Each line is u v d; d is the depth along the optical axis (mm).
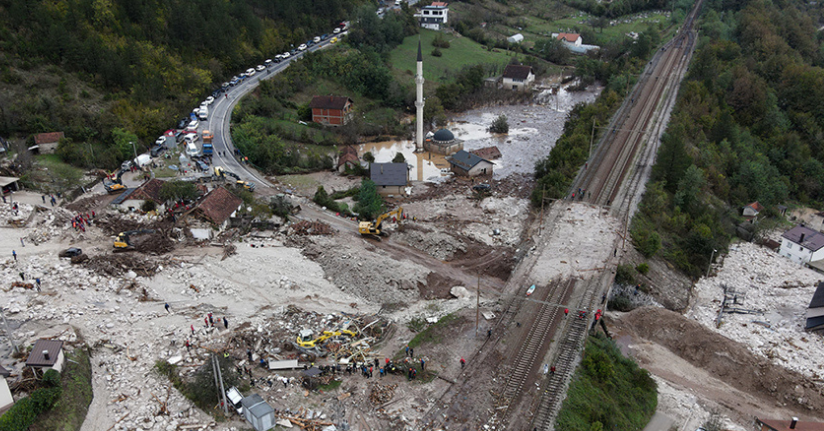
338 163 132250
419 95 148000
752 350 76438
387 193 118312
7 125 116750
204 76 165750
